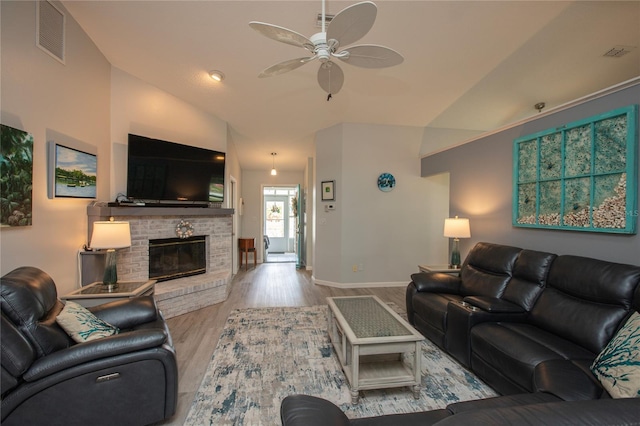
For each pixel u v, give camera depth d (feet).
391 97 13.12
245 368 7.56
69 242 8.69
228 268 15.53
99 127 10.15
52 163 7.80
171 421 5.62
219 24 8.56
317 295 14.52
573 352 5.65
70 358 4.63
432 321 8.83
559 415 2.08
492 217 11.01
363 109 14.37
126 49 10.01
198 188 13.23
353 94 12.84
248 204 25.49
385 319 7.39
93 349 4.79
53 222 7.97
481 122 16.10
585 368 5.00
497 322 7.27
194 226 13.52
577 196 7.72
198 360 7.95
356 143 16.14
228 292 14.53
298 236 22.56
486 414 2.16
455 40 9.16
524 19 8.24
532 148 9.16
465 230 11.39
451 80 11.69
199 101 13.50
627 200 6.51
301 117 15.26
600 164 7.09
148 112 12.02
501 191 10.57
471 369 7.27
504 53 9.87
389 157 16.44
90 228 9.57
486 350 6.57
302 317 11.30
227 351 8.48
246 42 9.37
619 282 5.80
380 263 16.39
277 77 11.44
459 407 4.16
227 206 16.31
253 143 19.21
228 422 5.63
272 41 9.29
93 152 9.80
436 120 15.81
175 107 13.01
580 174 7.59
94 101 9.83
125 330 6.85
